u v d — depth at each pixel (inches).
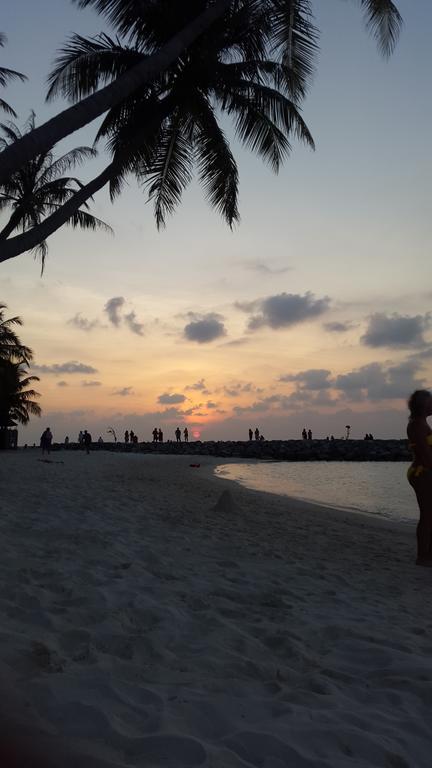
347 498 825.5
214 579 235.5
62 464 1150.3
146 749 93.2
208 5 466.6
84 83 518.0
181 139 575.2
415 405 311.9
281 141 538.6
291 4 452.4
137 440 2886.3
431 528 312.8
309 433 3063.5
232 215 595.2
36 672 121.8
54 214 347.3
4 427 1831.9
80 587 200.1
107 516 388.8
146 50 501.7
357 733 105.9
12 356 1710.1
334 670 142.7
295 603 210.1
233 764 91.3
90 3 461.1
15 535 291.1
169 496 631.8
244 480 1195.3
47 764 85.0
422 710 123.3
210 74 476.4
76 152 882.8
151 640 151.0
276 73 515.8
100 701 109.7
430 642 173.9
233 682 128.0
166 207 603.5
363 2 438.3
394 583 267.0
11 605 170.6
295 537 387.5
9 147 249.0
